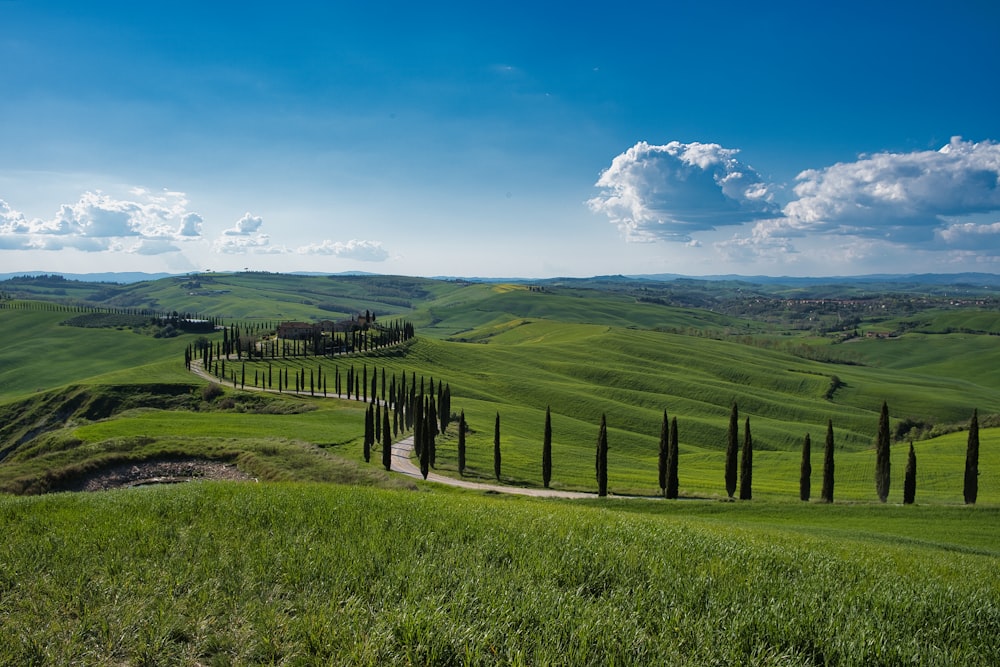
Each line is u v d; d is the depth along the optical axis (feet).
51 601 37.40
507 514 71.67
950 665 34.32
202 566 42.96
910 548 108.17
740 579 46.60
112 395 472.85
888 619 40.68
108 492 82.58
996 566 79.46
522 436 441.27
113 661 31.45
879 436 249.55
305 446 230.48
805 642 35.32
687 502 212.84
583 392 632.38
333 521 57.47
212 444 218.59
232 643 32.68
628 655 31.19
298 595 38.09
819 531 145.07
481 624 33.30
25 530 54.24
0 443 441.68
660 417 559.79
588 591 41.91
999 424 440.45
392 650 30.99
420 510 66.03
